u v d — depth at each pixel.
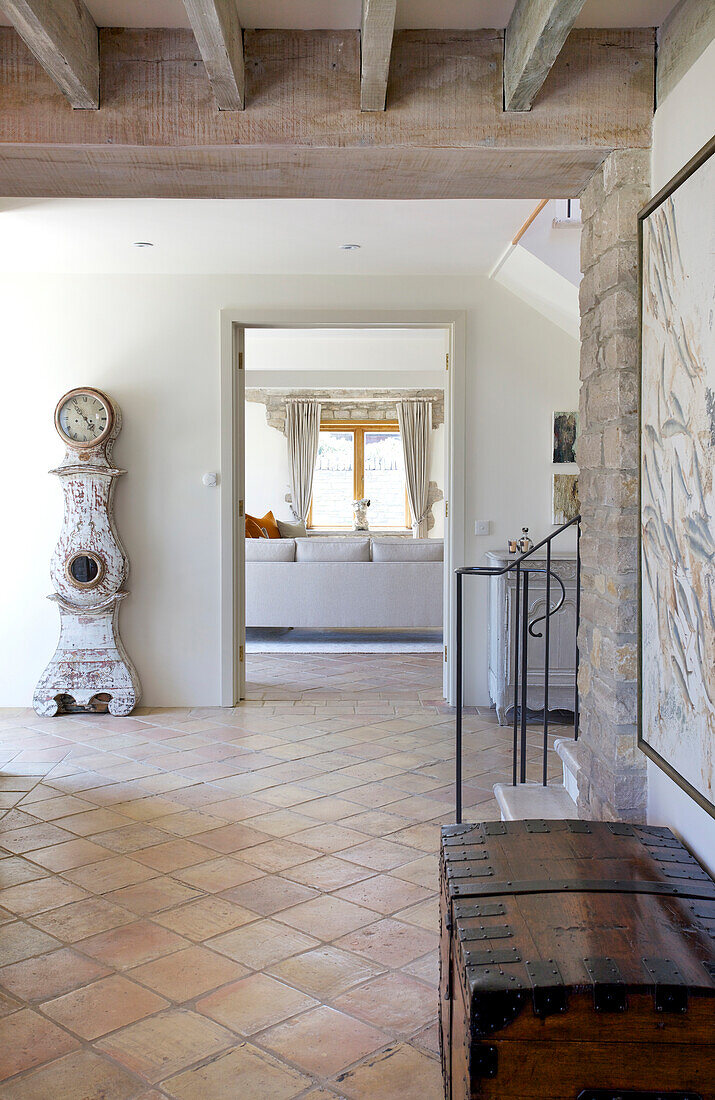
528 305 5.76
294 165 2.54
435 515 13.87
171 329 5.75
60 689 5.64
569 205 4.72
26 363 5.76
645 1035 1.50
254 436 14.03
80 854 3.46
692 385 1.98
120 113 2.39
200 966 2.64
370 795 4.15
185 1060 2.20
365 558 8.42
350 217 4.48
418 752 4.86
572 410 5.80
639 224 2.34
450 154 2.45
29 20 1.90
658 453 2.21
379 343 9.34
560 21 1.91
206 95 2.39
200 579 5.81
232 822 3.80
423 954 2.71
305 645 8.46
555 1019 1.50
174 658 5.86
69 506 5.61
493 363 5.80
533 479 5.84
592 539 2.70
